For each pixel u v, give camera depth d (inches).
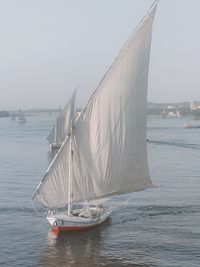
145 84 1713.8
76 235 1742.1
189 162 4212.6
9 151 5536.4
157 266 1440.7
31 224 1921.8
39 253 1560.0
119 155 1724.9
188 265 1444.4
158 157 4677.7
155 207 2214.6
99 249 1593.3
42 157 4793.3
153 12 1653.5
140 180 1766.7
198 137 7322.8
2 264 1465.3
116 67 1670.8
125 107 1702.8
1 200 2410.2
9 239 1715.1
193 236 1733.5
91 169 1724.9
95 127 1702.8
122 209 2170.3
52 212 1806.1
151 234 1759.4
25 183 3009.4
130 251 1574.8
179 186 2849.4
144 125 1740.9
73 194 1728.6
